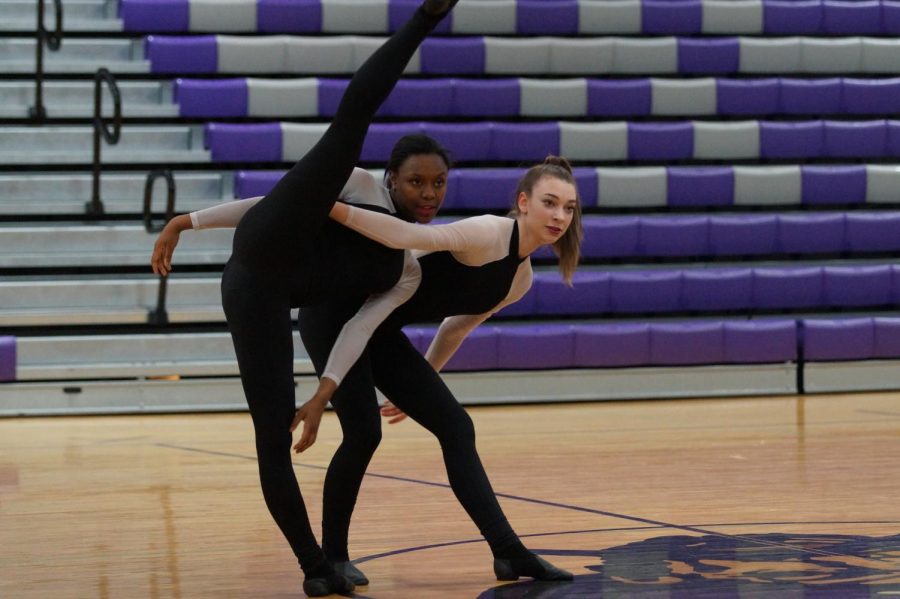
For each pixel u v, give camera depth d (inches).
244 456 528.4
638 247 800.3
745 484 438.6
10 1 873.5
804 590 265.0
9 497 427.2
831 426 615.8
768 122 868.6
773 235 816.3
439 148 287.6
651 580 278.8
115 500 418.6
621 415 676.1
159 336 711.7
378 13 892.6
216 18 874.8
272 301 262.8
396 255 273.1
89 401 694.5
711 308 791.1
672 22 925.8
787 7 938.1
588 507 392.2
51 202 774.5
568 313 773.3
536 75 892.6
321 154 252.7
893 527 348.8
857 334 782.5
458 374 732.7
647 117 884.6
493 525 281.3
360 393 287.6
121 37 874.1
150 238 762.8
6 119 804.6
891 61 930.1
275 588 284.4
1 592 284.2
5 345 682.8
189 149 824.3
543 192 282.7
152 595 279.1
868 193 854.5
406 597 270.1
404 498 412.5
